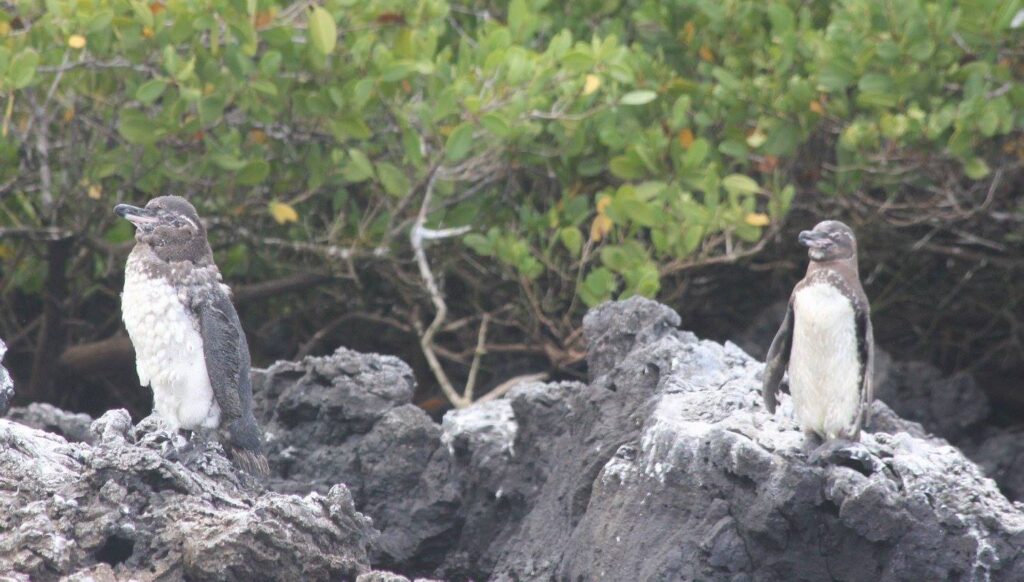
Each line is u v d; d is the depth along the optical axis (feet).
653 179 50.83
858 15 49.80
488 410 37.78
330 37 43.09
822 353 28.43
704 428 29.78
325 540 26.30
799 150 57.62
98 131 50.78
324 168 50.42
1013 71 52.06
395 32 48.14
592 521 30.60
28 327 60.64
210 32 47.14
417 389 64.85
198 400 28.45
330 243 53.36
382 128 50.85
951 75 50.70
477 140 49.21
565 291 56.85
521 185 59.72
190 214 29.09
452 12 58.65
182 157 50.31
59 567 24.18
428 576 36.37
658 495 29.60
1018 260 57.57
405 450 36.52
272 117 48.42
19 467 26.96
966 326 67.97
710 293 64.75
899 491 27.94
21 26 47.73
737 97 52.34
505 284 59.67
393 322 58.65
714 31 54.39
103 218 53.47
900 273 63.41
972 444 53.47
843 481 27.40
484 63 46.14
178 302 28.04
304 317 65.41
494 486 35.88
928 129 48.57
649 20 54.44
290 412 37.32
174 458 27.99
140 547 25.25
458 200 52.90
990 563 26.96
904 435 30.94
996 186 53.57
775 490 27.81
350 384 37.35
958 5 52.06
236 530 24.81
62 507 25.32
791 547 28.04
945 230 59.82
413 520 35.96
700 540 28.53
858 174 53.47
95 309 63.98
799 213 58.90
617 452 31.30
